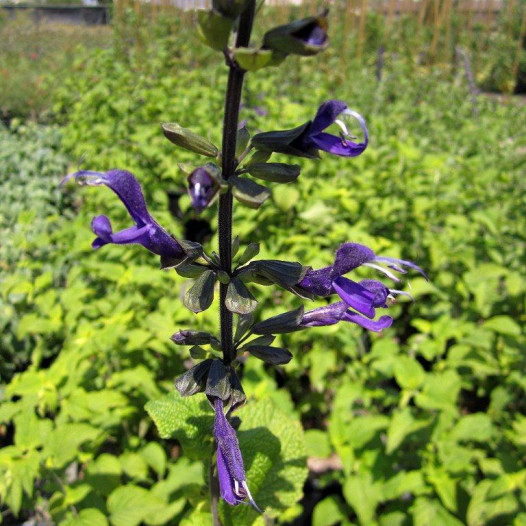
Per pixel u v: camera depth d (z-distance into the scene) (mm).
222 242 1508
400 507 2830
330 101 1352
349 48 15289
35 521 3131
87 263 3729
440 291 4215
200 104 7395
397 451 2816
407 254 4750
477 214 4379
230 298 1459
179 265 1476
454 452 2639
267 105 7523
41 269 4840
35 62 15820
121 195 1351
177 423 1906
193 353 1669
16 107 12023
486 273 3869
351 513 2898
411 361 3043
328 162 5461
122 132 6977
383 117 8117
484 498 2459
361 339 3910
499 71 16703
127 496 2457
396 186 5102
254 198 1313
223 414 1468
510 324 3311
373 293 1492
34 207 6281
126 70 9625
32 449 2570
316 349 3590
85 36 19891
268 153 1429
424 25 18297
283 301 3953
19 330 3451
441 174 5523
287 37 1155
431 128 8352
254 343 1667
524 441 2641
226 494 1363
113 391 2955
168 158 5996
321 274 1518
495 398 3291
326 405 3920
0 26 19359
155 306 3828
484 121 8945
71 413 2816
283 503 2045
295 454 2113
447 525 2438
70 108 9578
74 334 3562
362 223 4359
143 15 14266
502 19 19062
